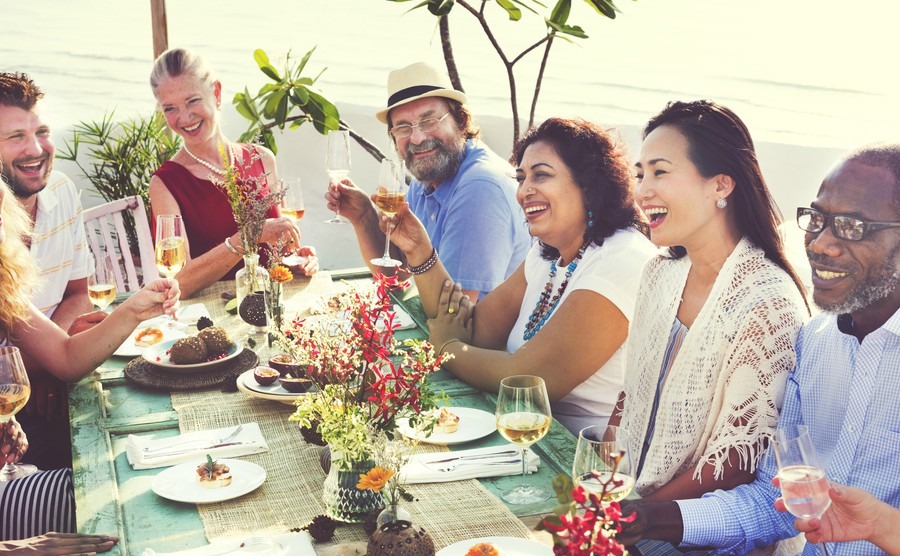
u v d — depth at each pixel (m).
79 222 3.38
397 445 1.80
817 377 1.88
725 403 1.95
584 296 2.42
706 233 2.05
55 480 2.30
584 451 1.55
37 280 2.65
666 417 2.09
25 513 2.25
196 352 2.59
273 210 3.96
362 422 1.71
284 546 1.69
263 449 2.12
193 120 3.83
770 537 1.82
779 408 1.93
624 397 2.33
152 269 3.91
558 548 1.15
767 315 1.93
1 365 2.08
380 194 2.80
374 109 5.79
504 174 3.46
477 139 3.66
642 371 2.23
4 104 3.05
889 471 1.75
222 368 2.60
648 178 2.06
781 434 1.47
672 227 2.05
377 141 5.84
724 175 2.00
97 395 2.47
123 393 2.49
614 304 2.40
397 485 1.72
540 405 1.85
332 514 1.80
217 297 3.37
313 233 5.84
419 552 1.57
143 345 2.81
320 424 1.78
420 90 3.49
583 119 2.58
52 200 3.27
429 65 3.54
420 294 2.90
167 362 2.62
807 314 2.01
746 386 1.92
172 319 2.96
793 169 5.21
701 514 1.78
